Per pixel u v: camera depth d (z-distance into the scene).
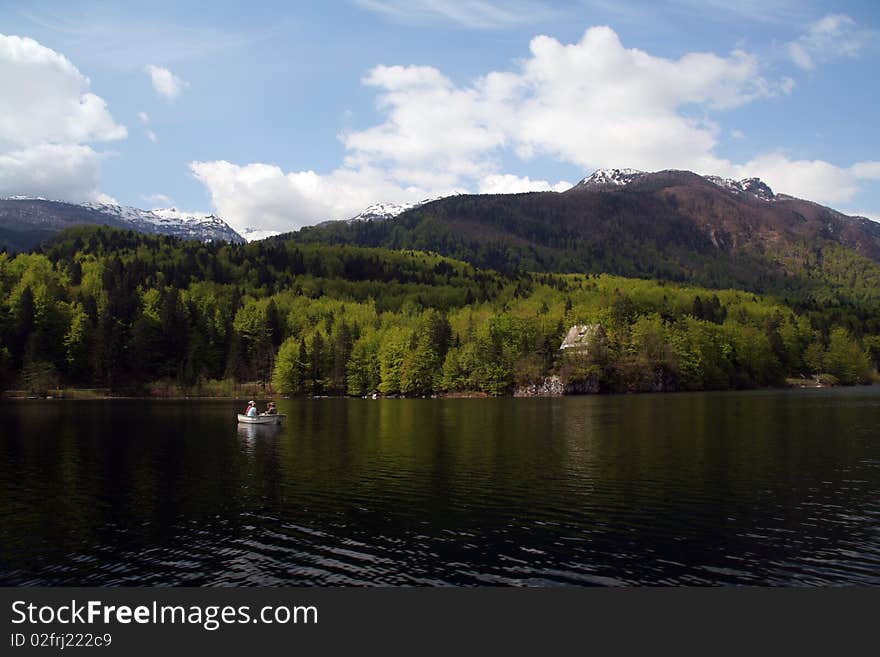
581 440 70.44
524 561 30.36
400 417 107.00
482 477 49.44
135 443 71.19
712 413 103.38
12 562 30.62
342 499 42.53
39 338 170.00
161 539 33.84
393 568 29.69
